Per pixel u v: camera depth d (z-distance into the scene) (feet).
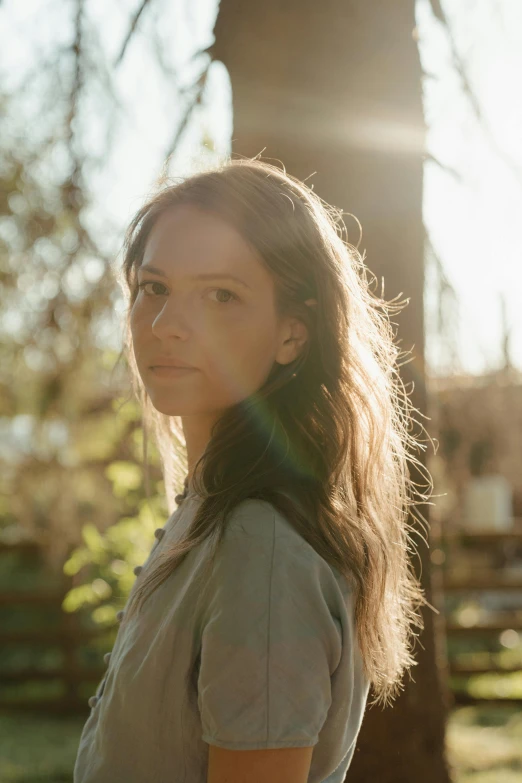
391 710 8.84
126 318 5.47
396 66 8.41
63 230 13.46
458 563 27.45
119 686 3.79
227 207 3.93
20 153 13.43
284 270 3.98
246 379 3.98
